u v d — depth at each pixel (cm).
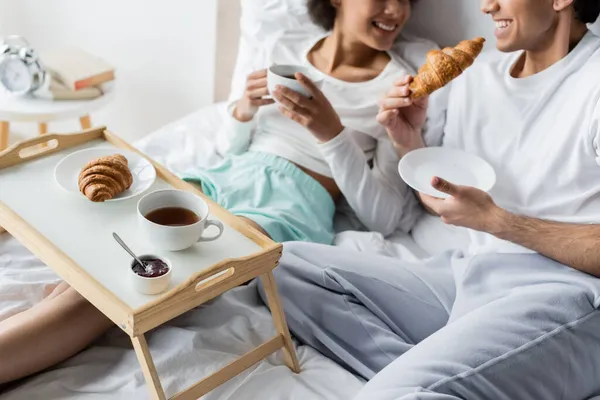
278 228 156
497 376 119
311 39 185
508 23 139
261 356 129
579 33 140
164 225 121
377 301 141
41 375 125
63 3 246
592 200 136
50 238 122
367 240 164
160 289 113
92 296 113
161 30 231
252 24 189
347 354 137
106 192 130
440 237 167
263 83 167
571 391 125
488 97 150
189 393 119
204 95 234
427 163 152
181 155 187
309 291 141
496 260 138
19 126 268
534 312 125
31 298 138
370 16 165
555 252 130
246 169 171
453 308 139
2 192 132
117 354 130
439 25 182
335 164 162
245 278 121
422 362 120
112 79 212
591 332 125
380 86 173
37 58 198
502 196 146
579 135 133
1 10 257
